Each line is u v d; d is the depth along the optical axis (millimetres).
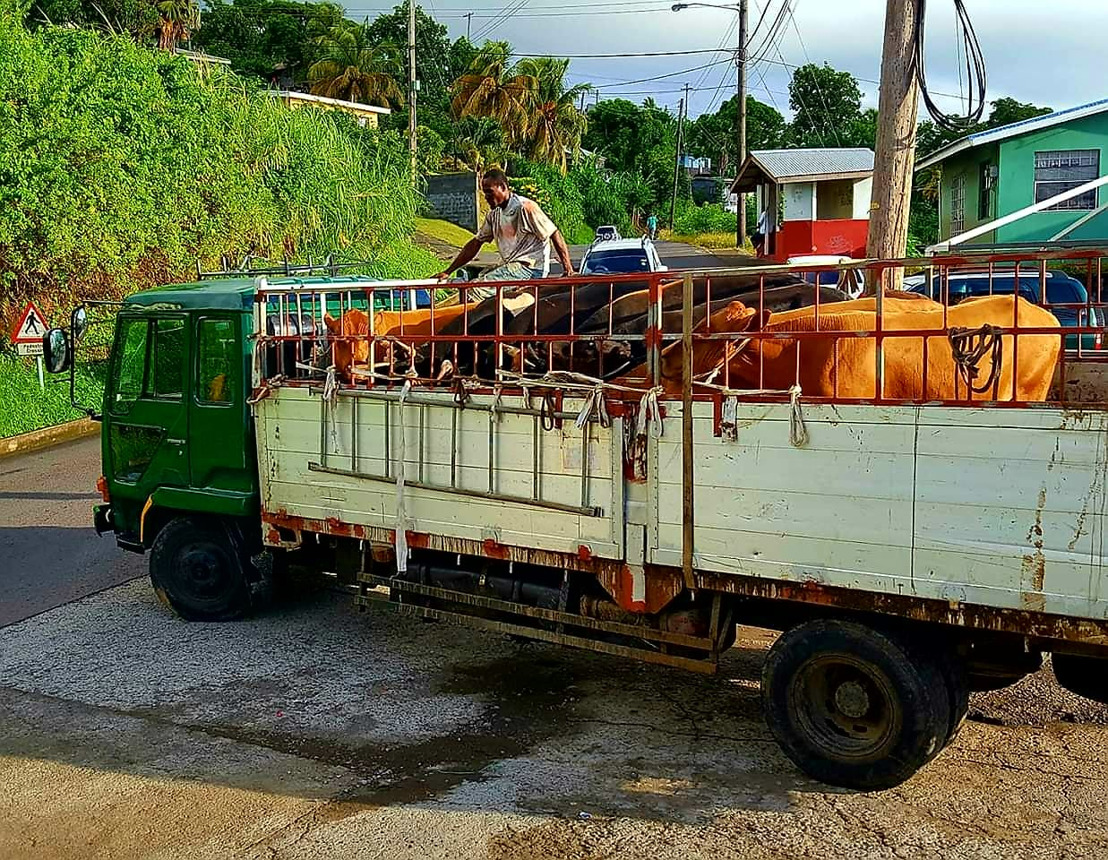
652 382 4941
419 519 5824
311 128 23594
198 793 4949
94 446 15180
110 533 10180
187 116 20031
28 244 16672
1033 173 22328
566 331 5816
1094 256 4090
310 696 6117
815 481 4492
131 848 4473
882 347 4438
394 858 4328
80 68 18422
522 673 6426
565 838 4445
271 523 6633
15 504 11578
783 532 4602
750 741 5398
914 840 4344
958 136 27422
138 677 6480
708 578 4859
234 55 53562
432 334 5844
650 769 5094
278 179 22375
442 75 61625
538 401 5258
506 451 5434
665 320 5176
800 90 65250
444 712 5848
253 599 7363
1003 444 4066
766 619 5133
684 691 6090
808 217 30031
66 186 16875
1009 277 9898
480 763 5203
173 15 32062
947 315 4707
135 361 7484
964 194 25188
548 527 5332
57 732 5688
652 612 5078
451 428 5633
